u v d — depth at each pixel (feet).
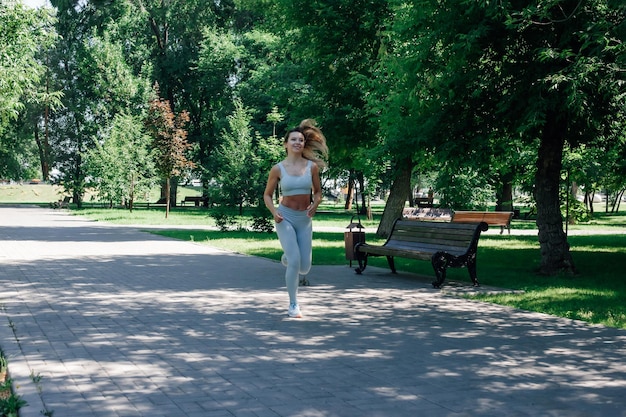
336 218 130.72
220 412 14.30
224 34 162.40
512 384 16.79
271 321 25.17
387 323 25.03
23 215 125.29
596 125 42.42
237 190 80.69
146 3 173.17
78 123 176.55
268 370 17.92
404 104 56.70
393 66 48.26
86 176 165.78
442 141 44.96
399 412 14.47
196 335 22.47
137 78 171.73
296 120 79.20
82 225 94.17
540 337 22.66
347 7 73.20
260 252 53.98
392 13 69.87
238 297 30.96
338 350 20.44
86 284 35.12
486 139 43.55
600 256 54.29
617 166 54.29
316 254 54.75
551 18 37.63
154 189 156.04
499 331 23.65
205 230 84.38
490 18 38.52
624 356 19.94
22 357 19.15
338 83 77.05
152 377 17.10
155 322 24.75
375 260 50.31
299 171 26.76
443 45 41.81
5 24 64.23
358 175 133.28
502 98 40.45
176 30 172.86
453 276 40.55
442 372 17.94
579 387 16.56
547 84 36.96
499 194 140.05
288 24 77.61
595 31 34.78
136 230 83.61
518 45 40.24
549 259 41.24
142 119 150.71
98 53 166.71
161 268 42.80
